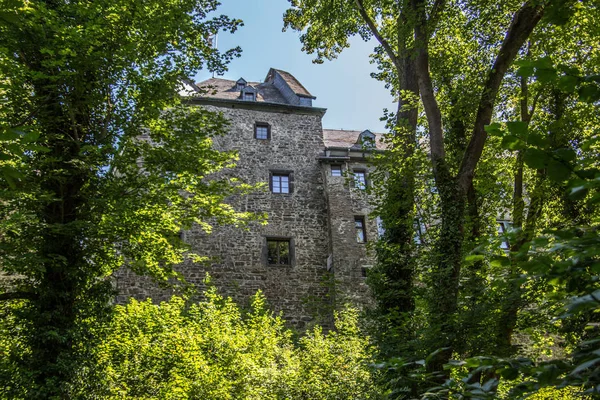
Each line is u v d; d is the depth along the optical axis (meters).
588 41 11.95
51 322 9.63
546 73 2.34
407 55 12.04
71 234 9.70
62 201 10.27
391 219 11.19
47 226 9.25
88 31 9.51
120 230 10.43
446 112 13.41
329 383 12.38
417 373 3.10
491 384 2.48
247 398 11.84
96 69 10.26
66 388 9.15
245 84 23.78
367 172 21.89
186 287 12.26
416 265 10.21
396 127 11.34
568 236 2.53
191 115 11.55
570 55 12.35
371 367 3.22
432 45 13.73
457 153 12.36
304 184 21.30
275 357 13.90
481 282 8.62
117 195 10.55
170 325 13.05
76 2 10.34
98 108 11.34
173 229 11.88
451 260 9.24
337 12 13.90
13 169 2.83
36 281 10.33
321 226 20.69
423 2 11.12
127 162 10.88
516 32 10.30
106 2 9.80
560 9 2.96
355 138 24.47
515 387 2.39
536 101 13.36
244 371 12.24
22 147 2.84
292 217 20.55
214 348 12.64
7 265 9.59
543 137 2.34
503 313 8.12
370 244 11.78
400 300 10.54
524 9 10.25
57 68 10.12
